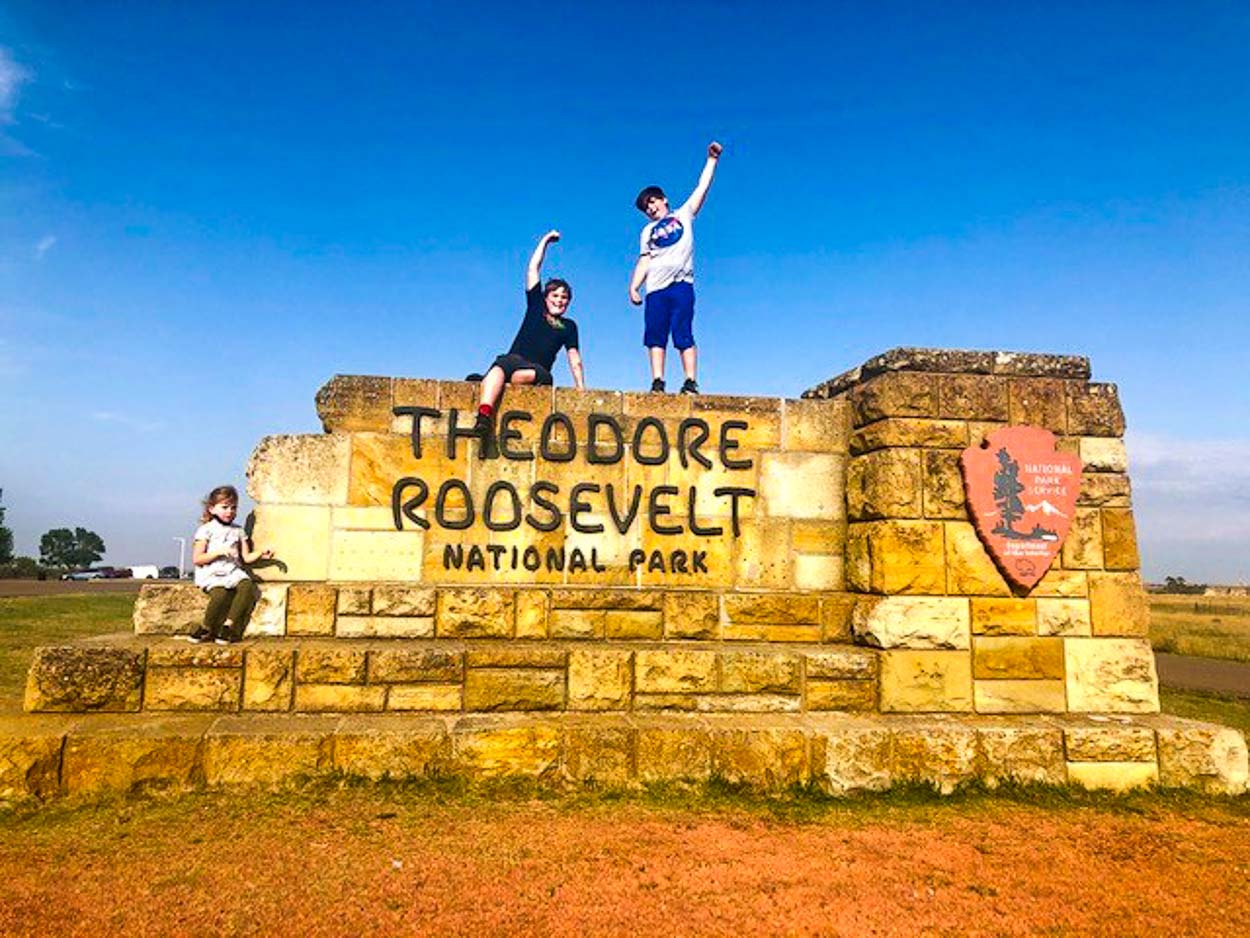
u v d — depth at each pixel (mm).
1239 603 62281
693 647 6559
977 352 6992
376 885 4078
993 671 6570
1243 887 4434
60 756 5199
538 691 6168
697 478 7242
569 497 7098
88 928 3555
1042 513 6730
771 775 5816
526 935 3625
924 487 6719
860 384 7461
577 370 7918
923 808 5621
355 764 5496
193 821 4879
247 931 3572
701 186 8508
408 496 6930
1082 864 4715
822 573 7270
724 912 3934
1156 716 6637
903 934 3793
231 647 5957
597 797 5516
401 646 6234
